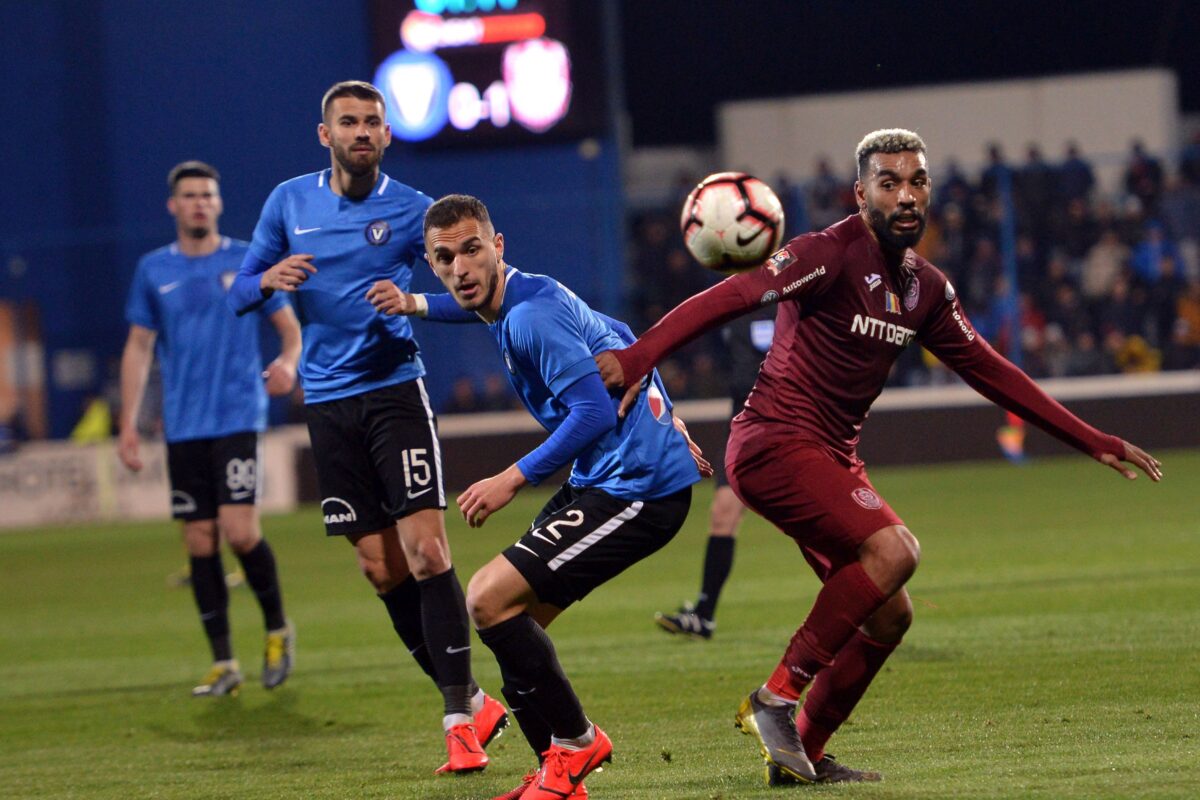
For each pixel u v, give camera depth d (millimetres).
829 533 14398
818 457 14695
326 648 27672
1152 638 22359
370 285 18797
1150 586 27766
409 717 20766
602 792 14945
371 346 18750
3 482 61562
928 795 13719
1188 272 61625
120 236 68000
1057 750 15516
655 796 14547
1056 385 59719
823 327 14766
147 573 42719
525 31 70625
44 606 37062
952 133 85688
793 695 14539
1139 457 15398
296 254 18219
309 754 18500
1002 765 14898
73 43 74438
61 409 70750
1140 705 17734
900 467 60344
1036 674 20156
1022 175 63281
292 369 23984
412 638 19578
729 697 20422
